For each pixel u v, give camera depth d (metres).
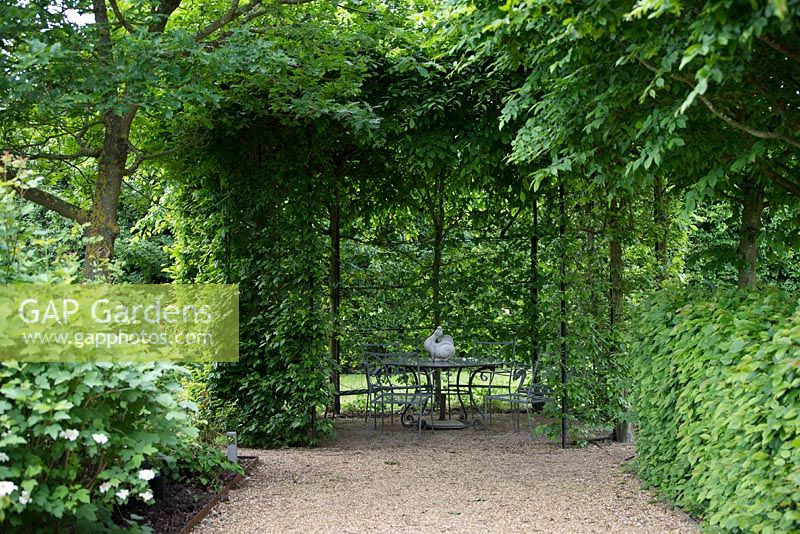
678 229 8.81
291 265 7.34
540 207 8.57
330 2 6.39
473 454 6.89
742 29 3.00
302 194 7.39
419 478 5.84
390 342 9.60
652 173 4.85
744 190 5.46
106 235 6.09
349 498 5.15
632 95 4.37
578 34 3.77
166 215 9.28
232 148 7.64
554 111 4.81
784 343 3.20
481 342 8.78
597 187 7.07
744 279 5.51
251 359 7.55
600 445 7.32
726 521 3.48
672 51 3.58
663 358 4.79
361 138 7.15
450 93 6.87
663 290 5.35
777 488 3.11
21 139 6.69
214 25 6.14
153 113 6.92
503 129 6.92
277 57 5.65
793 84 4.09
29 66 4.94
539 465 6.35
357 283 9.78
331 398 7.51
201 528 4.36
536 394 7.92
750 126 4.32
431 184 9.14
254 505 4.92
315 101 6.46
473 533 4.31
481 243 9.26
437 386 8.65
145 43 5.14
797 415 3.06
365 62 6.66
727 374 3.74
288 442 7.26
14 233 3.46
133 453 3.40
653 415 5.00
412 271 9.59
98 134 7.28
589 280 7.43
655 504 4.83
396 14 6.69
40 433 3.06
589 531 4.30
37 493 3.07
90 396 3.37
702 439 4.20
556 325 7.34
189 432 3.87
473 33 4.97
